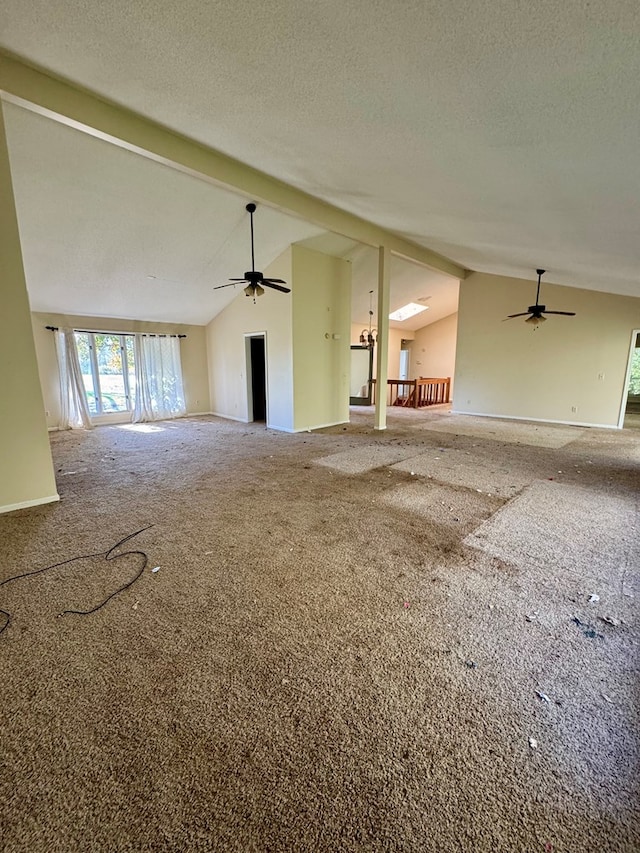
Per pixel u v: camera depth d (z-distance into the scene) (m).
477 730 1.30
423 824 1.03
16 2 1.91
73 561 2.39
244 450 5.36
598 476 4.16
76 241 4.93
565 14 1.24
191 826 1.03
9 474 3.17
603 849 0.98
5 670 1.55
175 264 5.95
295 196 4.61
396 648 1.68
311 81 2.04
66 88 2.87
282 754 1.22
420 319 12.08
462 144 2.30
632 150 1.92
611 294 7.05
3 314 3.04
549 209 2.99
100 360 7.48
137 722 1.33
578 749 1.24
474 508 3.24
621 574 2.26
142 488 3.75
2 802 1.08
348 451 5.29
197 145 3.62
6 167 2.91
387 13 1.44
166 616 1.88
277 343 6.77
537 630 1.79
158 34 1.96
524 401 8.22
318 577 2.21
